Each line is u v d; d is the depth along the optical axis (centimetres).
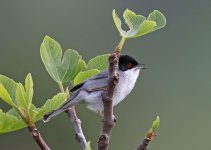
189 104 1777
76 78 462
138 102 1742
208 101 1784
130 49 1909
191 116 1731
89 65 477
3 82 397
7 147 1363
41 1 1991
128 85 703
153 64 1889
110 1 2092
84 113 1503
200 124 1703
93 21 2053
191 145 1628
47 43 468
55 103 381
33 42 1927
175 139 1647
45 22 1992
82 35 2017
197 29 2025
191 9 2047
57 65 471
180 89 1809
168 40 1983
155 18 402
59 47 470
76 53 476
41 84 1584
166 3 2067
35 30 1959
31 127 383
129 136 1645
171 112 1738
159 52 1917
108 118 370
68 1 2038
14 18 1955
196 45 1986
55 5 2023
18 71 1739
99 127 1510
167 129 1683
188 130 1673
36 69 1689
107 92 367
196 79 1859
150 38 1919
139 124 1681
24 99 381
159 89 1803
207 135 1661
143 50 1912
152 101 1761
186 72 1880
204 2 2036
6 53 1825
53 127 1444
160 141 1634
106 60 479
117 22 389
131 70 714
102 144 368
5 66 1759
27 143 1359
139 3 2097
